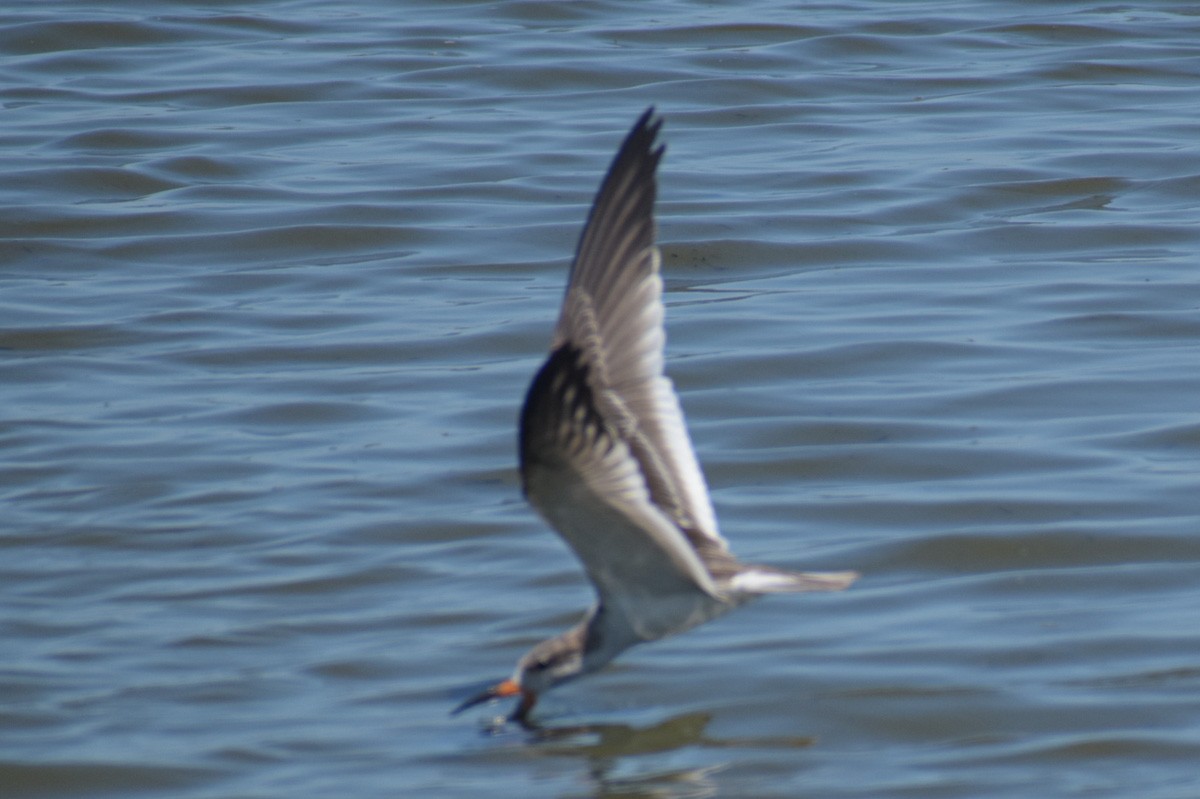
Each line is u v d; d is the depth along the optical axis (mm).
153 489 14266
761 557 12930
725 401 15992
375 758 10289
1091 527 13188
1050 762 10094
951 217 21453
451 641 11711
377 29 30484
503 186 22812
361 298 19266
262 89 27000
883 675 11180
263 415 15898
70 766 10148
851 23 30500
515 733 10578
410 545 13211
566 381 7453
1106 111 25797
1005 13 31344
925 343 17312
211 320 18562
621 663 11492
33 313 18734
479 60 28469
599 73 27641
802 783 9938
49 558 13039
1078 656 11336
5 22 29750
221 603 12305
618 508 7824
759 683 11156
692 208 21750
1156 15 31219
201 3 31859
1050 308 18281
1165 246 20266
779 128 25203
